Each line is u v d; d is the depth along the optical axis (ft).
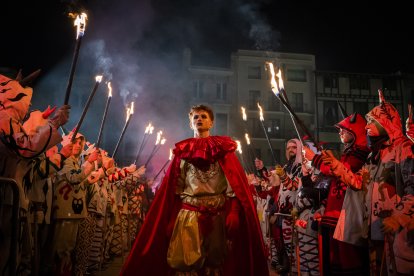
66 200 14.29
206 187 10.87
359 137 12.67
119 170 23.35
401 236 9.00
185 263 10.37
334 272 12.59
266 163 102.94
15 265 8.25
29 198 10.79
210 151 10.99
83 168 14.38
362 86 105.70
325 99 104.73
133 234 33.19
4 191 9.27
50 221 14.03
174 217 11.28
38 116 10.71
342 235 11.39
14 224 8.28
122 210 26.66
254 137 103.71
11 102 9.64
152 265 10.92
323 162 11.59
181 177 11.28
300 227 14.98
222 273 10.90
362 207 11.25
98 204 18.69
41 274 13.97
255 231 10.89
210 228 10.64
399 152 9.80
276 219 19.83
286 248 17.81
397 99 103.96
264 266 10.80
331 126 103.50
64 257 14.32
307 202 14.62
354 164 12.36
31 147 9.43
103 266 22.41
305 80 106.42
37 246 12.84
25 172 10.14
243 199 10.94
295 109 104.83
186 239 10.54
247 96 106.01
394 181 10.04
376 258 11.32
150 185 42.16
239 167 11.39
